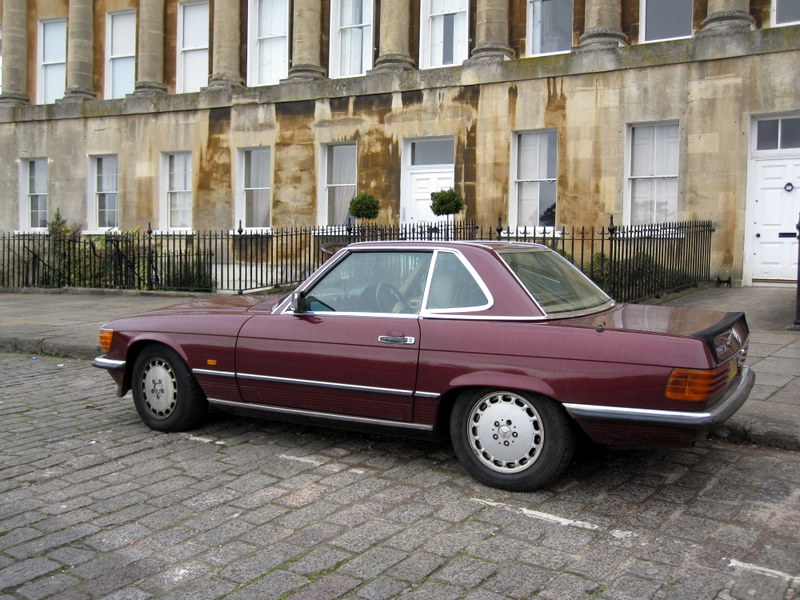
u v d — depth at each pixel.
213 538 4.46
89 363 10.41
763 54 15.34
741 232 15.72
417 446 6.24
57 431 6.80
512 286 5.34
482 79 18.53
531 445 5.10
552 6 18.62
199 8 23.86
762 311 12.02
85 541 4.43
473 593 3.77
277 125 21.64
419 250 5.74
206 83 23.83
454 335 5.31
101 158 25.00
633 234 13.02
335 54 21.61
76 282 19.39
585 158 17.41
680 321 5.31
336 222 21.31
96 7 25.41
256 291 17.05
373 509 4.90
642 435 4.82
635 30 17.56
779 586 3.85
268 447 6.25
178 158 23.77
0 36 26.98
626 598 3.73
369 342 5.59
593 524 4.64
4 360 10.70
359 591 3.80
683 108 16.23
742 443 6.18
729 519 4.70
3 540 4.45
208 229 22.88
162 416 6.70
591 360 4.88
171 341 6.50
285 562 4.14
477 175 18.77
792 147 15.39
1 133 26.20
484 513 4.82
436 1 20.00
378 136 20.11
